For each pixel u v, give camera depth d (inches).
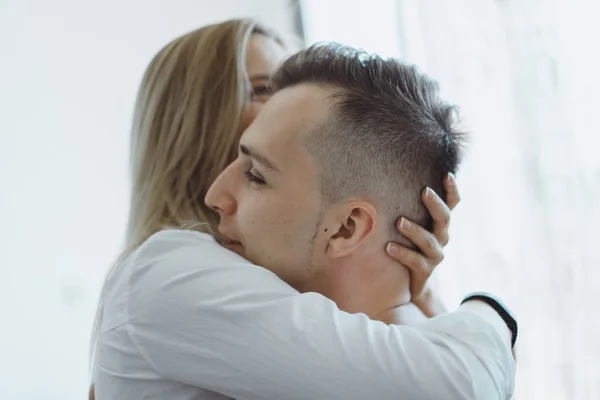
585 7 60.2
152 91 42.9
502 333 30.3
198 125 40.9
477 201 64.6
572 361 60.4
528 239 62.5
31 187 75.3
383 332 27.8
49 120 76.6
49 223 75.9
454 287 66.2
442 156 34.3
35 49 76.2
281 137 31.4
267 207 31.7
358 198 31.8
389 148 32.1
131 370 31.4
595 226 60.1
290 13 81.7
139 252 32.3
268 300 28.5
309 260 32.3
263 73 42.8
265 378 27.5
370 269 33.1
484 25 64.6
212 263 30.3
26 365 73.5
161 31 82.4
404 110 33.0
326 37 78.0
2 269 73.2
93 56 79.2
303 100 31.9
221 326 28.4
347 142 31.4
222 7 84.1
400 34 70.5
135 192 42.4
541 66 61.4
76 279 76.8
